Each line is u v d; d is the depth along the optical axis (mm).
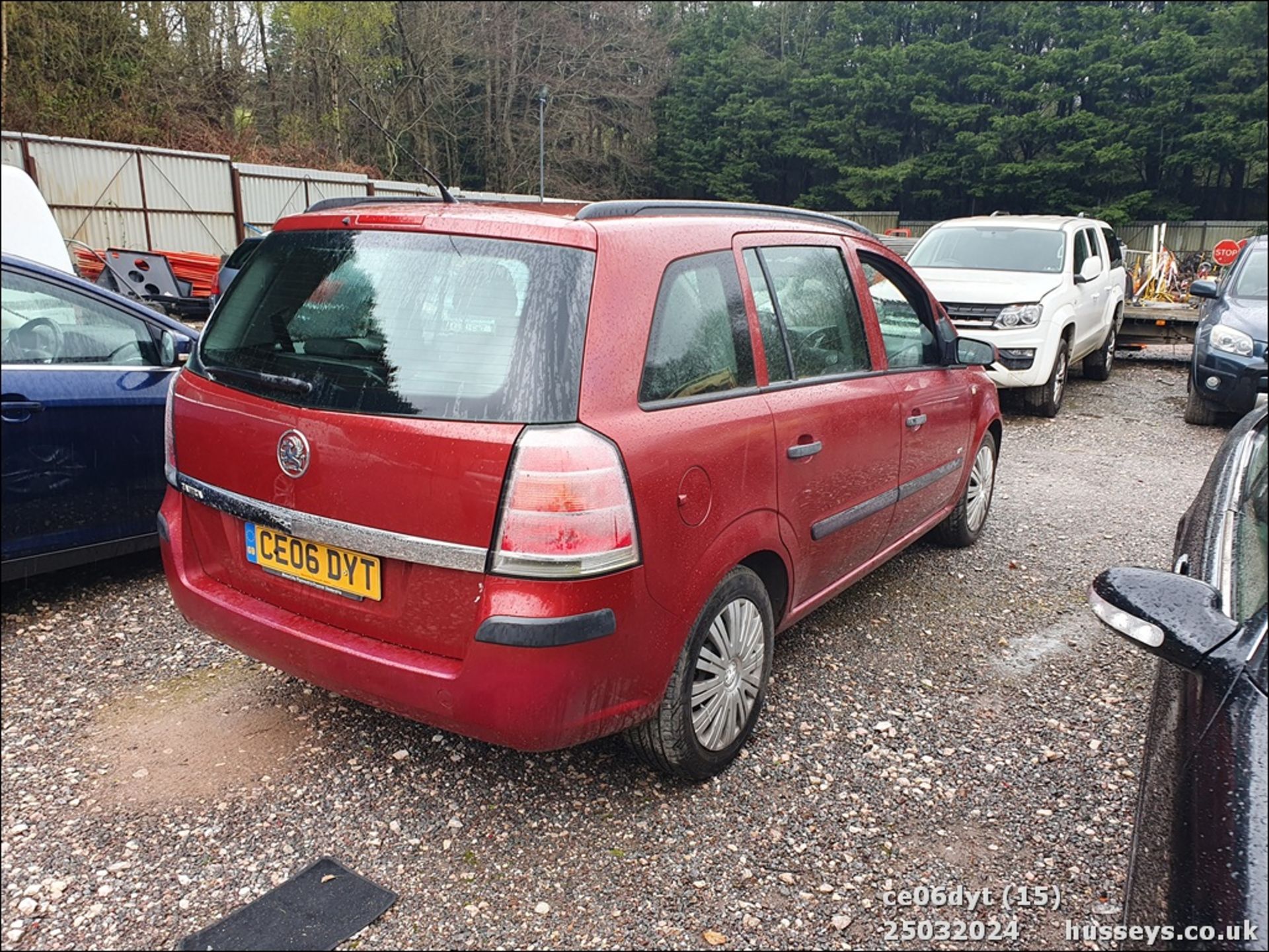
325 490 2461
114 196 23031
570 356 2305
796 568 3164
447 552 2287
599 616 2279
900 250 18938
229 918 2314
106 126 26625
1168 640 1905
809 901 2418
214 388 2762
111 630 3941
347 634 2537
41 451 3936
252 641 2713
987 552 5160
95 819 2688
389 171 38250
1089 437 8469
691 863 2545
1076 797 2887
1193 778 1758
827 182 61188
